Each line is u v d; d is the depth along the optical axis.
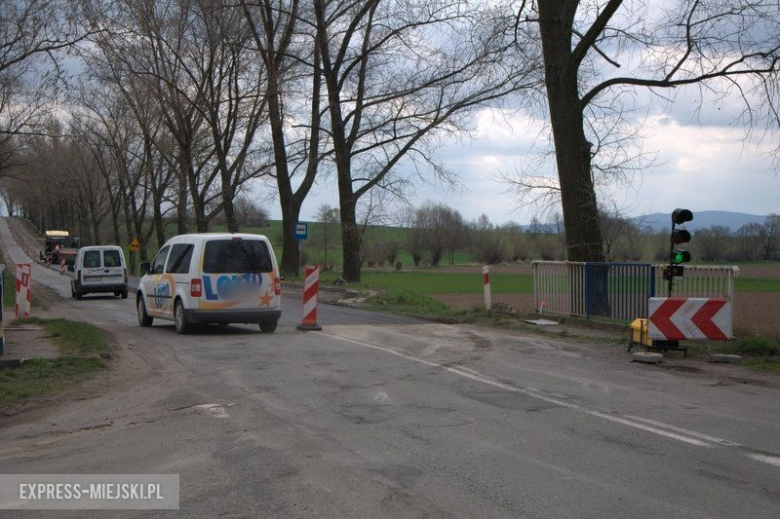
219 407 8.30
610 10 18.08
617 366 11.55
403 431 7.15
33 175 58.88
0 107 26.44
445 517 4.86
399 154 30.78
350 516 4.88
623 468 5.97
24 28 20.33
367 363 11.41
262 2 30.88
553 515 4.90
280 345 13.51
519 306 28.25
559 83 19.25
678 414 8.01
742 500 5.21
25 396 8.90
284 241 35.75
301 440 6.83
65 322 15.74
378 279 58.62
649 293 15.35
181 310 15.04
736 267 12.87
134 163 66.38
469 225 89.75
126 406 8.46
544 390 9.34
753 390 9.62
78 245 75.88
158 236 54.84
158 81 38.66
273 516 4.89
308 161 33.41
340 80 30.59
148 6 35.09
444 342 14.26
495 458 6.24
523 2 19.62
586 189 19.25
